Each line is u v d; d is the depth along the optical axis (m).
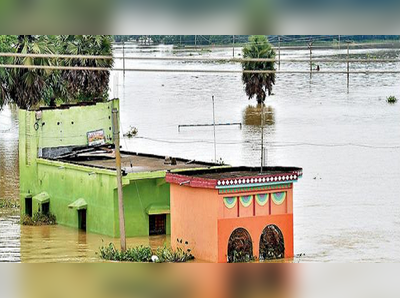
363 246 50.47
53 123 61.50
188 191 47.12
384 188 68.31
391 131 101.69
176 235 48.09
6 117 116.19
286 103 132.75
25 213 61.50
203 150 87.81
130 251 48.00
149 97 142.25
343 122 110.06
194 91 152.25
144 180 53.41
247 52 124.31
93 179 55.09
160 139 96.75
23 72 85.62
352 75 180.00
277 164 78.69
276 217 46.78
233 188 45.56
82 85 96.94
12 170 78.94
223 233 45.44
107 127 63.41
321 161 80.62
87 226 55.78
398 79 173.12
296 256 47.62
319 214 59.41
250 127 107.19
